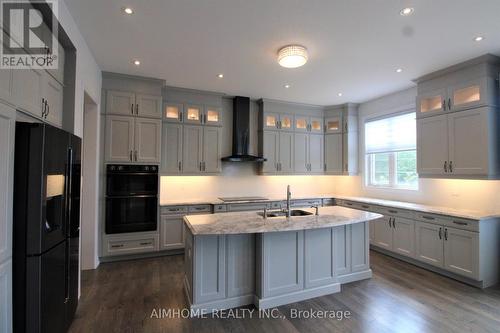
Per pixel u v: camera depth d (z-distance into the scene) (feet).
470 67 10.76
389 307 8.57
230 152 16.78
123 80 12.64
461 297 9.23
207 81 13.43
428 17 7.72
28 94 5.90
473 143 10.61
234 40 9.14
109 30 8.51
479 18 7.75
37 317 5.42
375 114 16.65
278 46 9.58
